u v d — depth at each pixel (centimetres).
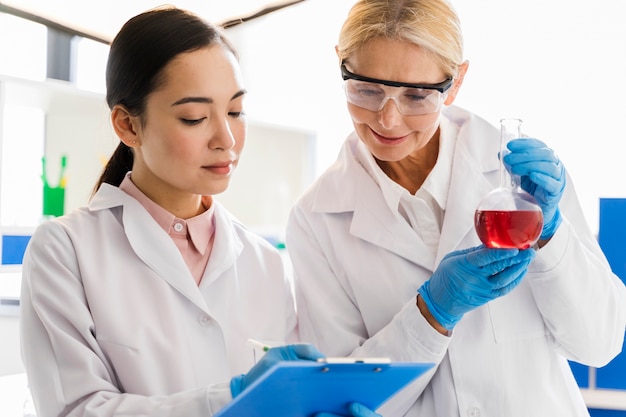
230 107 151
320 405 122
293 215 194
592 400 247
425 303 160
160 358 150
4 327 288
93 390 142
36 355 149
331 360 111
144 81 147
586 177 394
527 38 404
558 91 399
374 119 160
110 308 149
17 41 316
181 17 150
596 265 169
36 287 149
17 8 237
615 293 171
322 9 479
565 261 160
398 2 156
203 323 158
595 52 391
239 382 133
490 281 149
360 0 164
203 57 146
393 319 166
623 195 388
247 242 176
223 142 147
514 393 168
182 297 158
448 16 158
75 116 316
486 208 142
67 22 248
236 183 445
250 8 278
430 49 153
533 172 148
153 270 157
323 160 484
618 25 386
